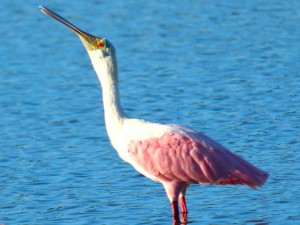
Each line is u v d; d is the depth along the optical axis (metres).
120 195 15.16
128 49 26.69
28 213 14.48
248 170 13.27
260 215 13.84
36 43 27.81
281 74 22.84
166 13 31.31
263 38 27.14
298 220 13.52
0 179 16.19
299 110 19.59
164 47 26.69
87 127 19.36
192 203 14.57
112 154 17.41
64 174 16.34
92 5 32.88
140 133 13.80
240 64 24.16
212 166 13.29
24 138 18.67
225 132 18.33
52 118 20.11
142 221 13.91
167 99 21.11
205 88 21.92
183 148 13.45
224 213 14.02
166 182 13.70
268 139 17.72
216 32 28.27
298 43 26.28
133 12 31.64
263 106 20.06
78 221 14.03
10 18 31.14
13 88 22.72
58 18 14.59
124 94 21.67
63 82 23.30
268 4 32.19
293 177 15.47
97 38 14.26
